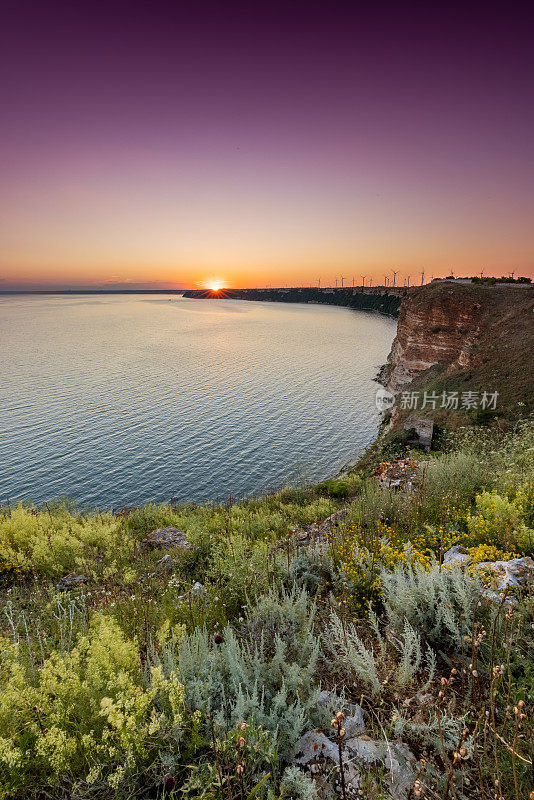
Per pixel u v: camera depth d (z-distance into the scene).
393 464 12.19
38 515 12.09
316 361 107.69
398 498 7.64
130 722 2.35
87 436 53.91
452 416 37.00
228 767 2.31
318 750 2.52
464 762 2.25
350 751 2.48
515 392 35.66
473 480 8.05
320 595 4.64
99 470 44.78
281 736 2.56
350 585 4.30
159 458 47.81
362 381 84.31
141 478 43.19
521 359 40.06
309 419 61.25
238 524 10.72
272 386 80.75
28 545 9.34
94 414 62.72
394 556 4.70
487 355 45.66
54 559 8.23
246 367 99.38
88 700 2.65
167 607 4.73
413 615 3.54
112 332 172.50
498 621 3.13
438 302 57.47
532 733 2.01
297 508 14.69
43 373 90.38
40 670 2.78
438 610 3.41
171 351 123.38
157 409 65.56
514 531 5.01
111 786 2.24
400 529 6.20
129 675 2.86
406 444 34.66
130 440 52.81
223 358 111.69
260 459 47.69
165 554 8.62
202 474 44.06
